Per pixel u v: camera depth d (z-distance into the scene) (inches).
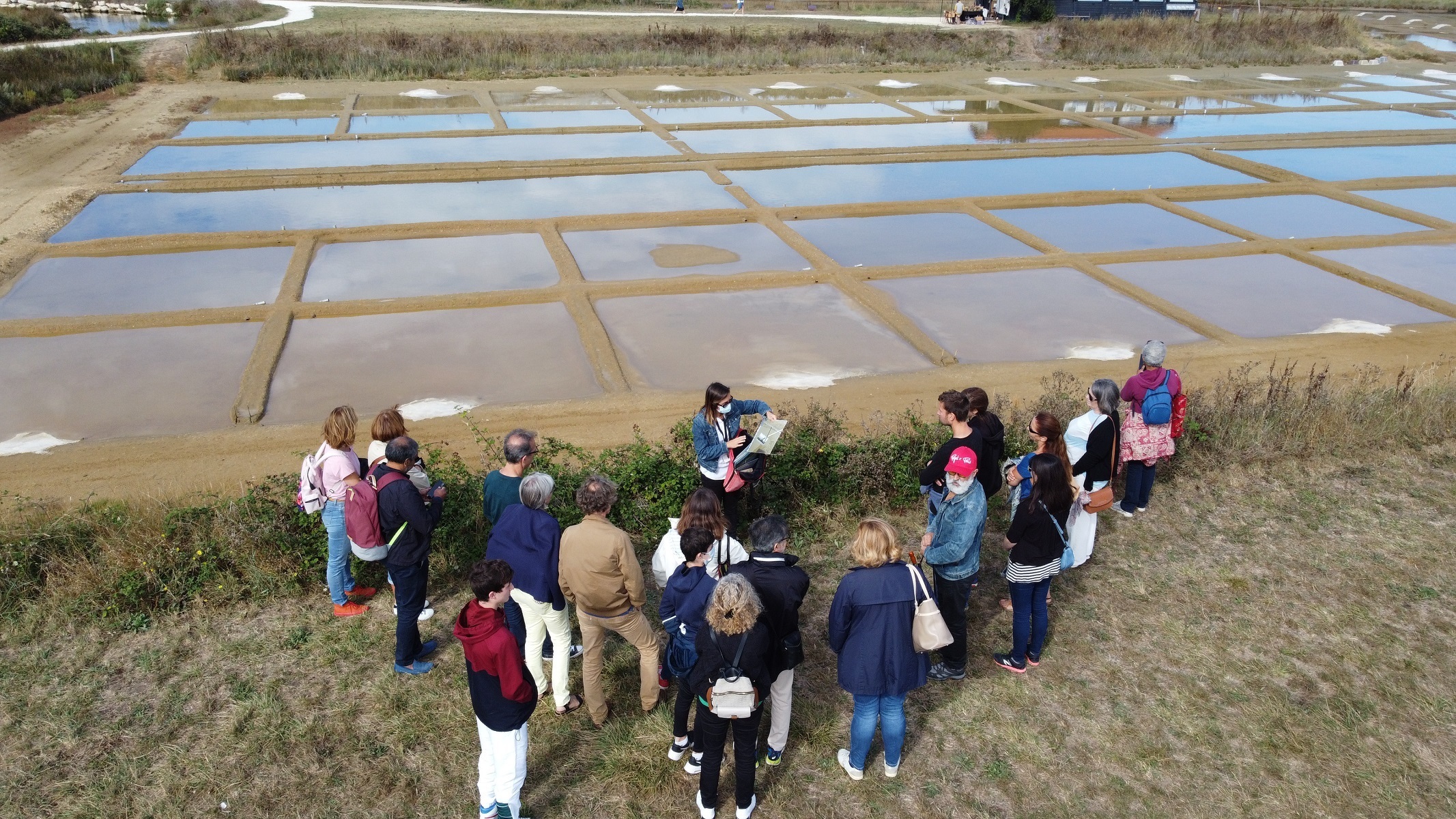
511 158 904.3
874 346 530.3
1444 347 537.3
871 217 772.0
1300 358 517.0
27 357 492.4
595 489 231.5
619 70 1369.3
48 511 338.6
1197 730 248.7
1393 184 887.1
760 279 619.5
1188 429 380.8
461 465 326.6
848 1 2262.6
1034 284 633.6
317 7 1916.8
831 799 227.9
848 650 215.9
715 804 218.2
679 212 743.1
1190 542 333.4
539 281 615.5
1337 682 265.7
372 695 257.4
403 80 1283.2
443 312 567.2
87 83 1131.3
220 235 664.4
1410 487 369.1
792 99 1229.7
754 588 207.9
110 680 261.7
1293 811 224.7
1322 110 1253.7
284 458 396.5
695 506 219.0
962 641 258.8
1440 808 225.6
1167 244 717.9
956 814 223.9
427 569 267.1
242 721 247.4
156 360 494.0
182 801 224.1
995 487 286.2
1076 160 967.6
